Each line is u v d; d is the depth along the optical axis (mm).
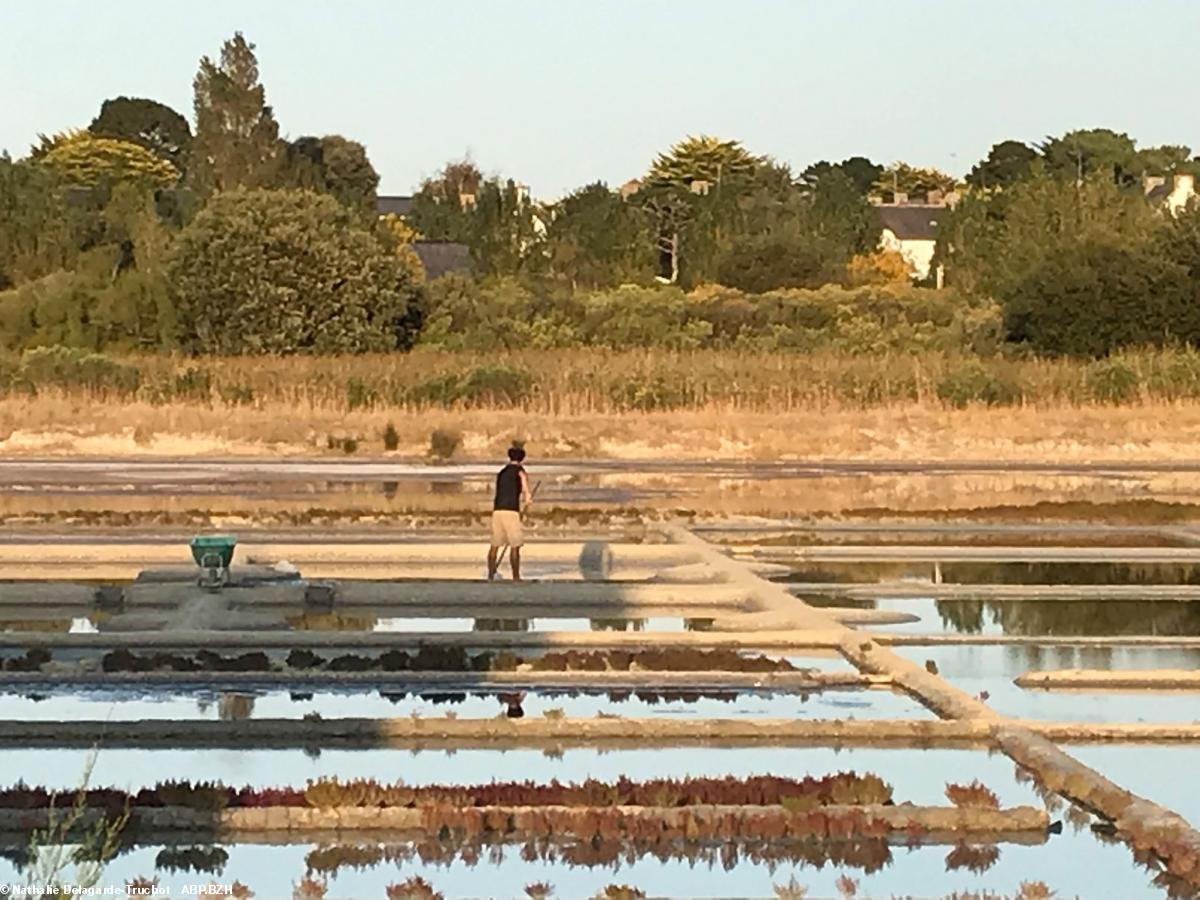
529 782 14883
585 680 19516
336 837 13898
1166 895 12586
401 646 21438
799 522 34812
